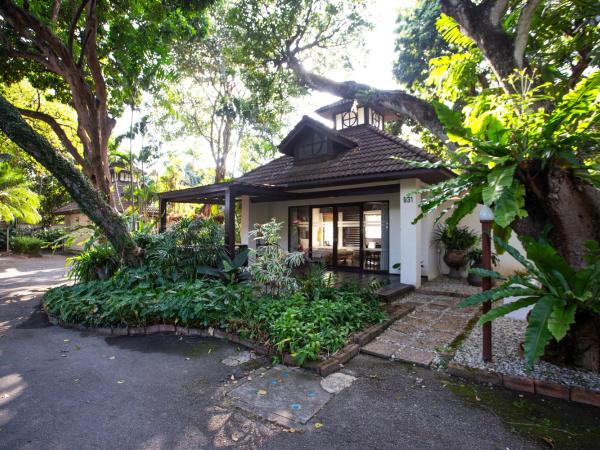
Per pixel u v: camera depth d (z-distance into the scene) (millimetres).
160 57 9227
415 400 3029
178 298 5230
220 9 12148
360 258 10047
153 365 3861
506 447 2373
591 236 3348
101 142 9852
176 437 2523
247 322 4590
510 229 3859
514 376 3258
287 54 8156
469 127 3469
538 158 3158
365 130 10766
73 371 3713
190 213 17188
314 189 9398
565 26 5488
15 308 6793
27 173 21562
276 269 5754
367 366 3803
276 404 2975
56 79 10516
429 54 9938
